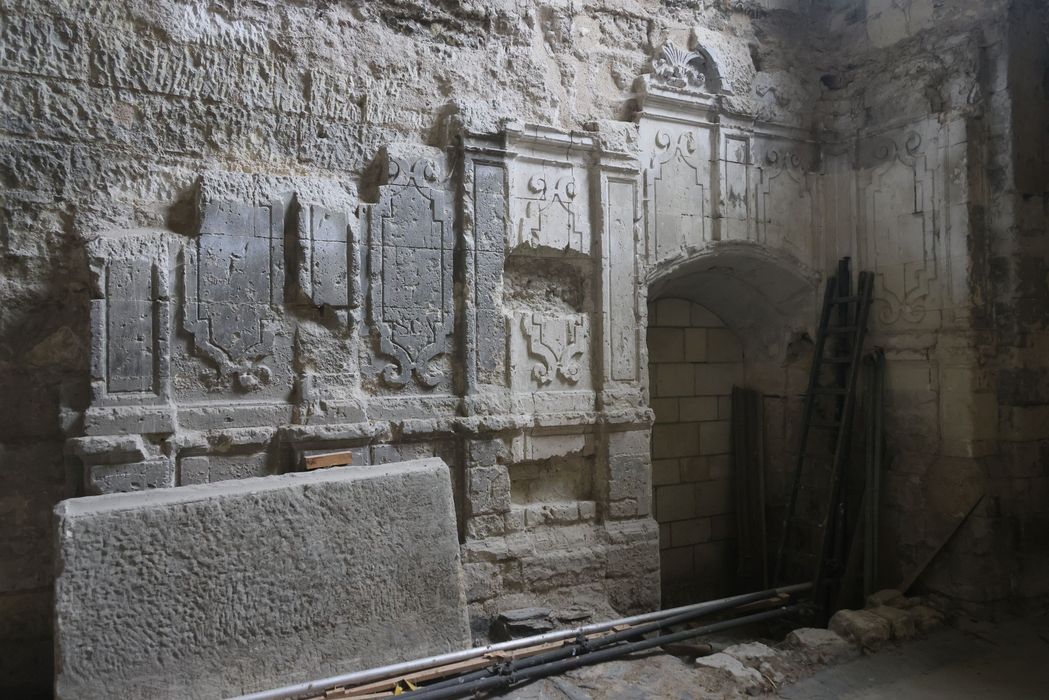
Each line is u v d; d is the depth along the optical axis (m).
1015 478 5.09
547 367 4.86
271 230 4.05
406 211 4.41
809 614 5.32
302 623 3.39
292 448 4.04
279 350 4.05
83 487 3.62
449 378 4.54
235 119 4.08
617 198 5.10
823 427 5.90
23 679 3.62
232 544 3.29
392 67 4.51
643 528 5.07
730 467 6.79
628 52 5.32
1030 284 5.15
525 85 4.88
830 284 5.95
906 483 5.44
